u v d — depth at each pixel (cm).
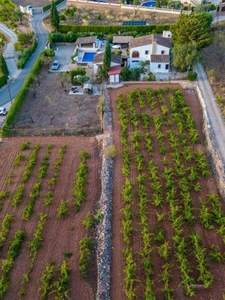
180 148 5041
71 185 4606
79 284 3500
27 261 3706
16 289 3459
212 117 5516
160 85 6550
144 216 4019
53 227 4053
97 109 6141
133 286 3412
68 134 5541
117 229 3984
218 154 4734
